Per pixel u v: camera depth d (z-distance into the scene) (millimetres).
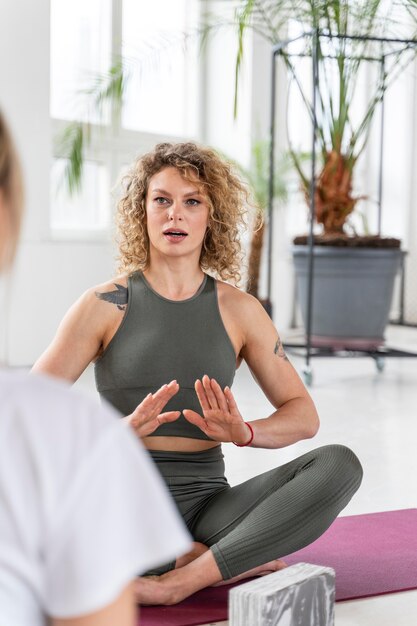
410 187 7785
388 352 5102
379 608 1719
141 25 5762
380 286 4930
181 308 1783
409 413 3896
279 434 1758
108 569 457
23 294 4871
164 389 1523
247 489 1788
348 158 5113
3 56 4715
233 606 1476
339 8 4637
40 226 4949
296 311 7020
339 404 4078
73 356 1738
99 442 464
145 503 482
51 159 4973
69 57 5262
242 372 5070
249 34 6188
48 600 460
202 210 1774
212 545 1769
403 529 2221
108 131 5531
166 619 1606
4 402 463
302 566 1575
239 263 1936
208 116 6375
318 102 5211
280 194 6016
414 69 7336
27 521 447
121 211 1857
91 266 5219
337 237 4887
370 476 2789
